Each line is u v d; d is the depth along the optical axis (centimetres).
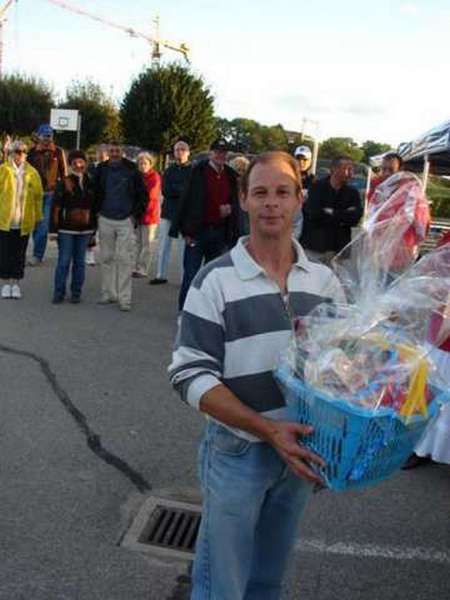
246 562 230
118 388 565
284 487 234
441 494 423
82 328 737
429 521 390
